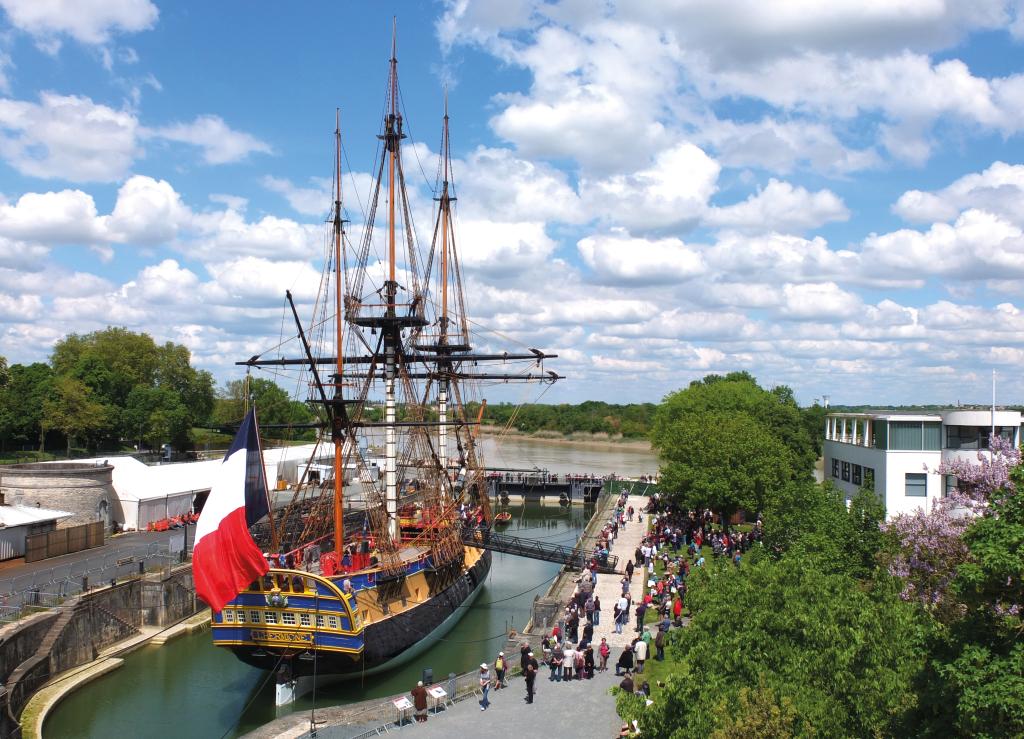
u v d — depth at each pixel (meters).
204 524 40.22
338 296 52.94
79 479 70.44
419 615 52.91
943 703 18.70
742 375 155.62
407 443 79.19
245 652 44.88
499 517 114.56
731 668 24.36
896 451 64.06
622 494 108.31
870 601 26.41
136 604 54.72
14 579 53.31
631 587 59.62
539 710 36.22
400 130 68.50
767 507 65.38
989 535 19.47
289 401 168.25
